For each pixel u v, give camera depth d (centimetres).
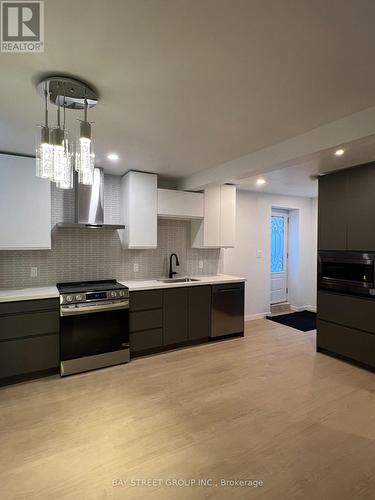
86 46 139
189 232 457
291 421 229
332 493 164
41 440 206
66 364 302
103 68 156
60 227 354
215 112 209
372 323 314
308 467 183
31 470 179
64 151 174
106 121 225
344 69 157
